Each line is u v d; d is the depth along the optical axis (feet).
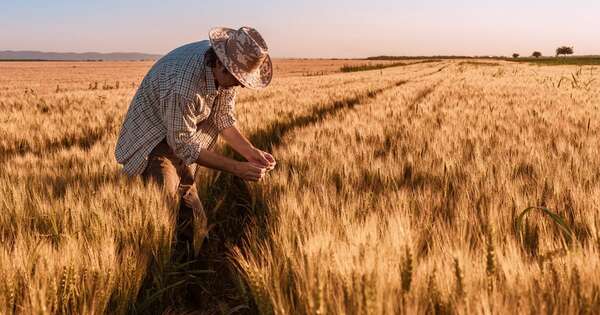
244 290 6.79
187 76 8.96
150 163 10.02
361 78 92.68
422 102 37.45
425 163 13.24
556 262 5.55
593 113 27.73
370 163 13.32
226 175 13.69
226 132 10.64
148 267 7.78
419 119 25.39
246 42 8.52
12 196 9.45
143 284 7.68
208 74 9.15
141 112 9.84
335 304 4.87
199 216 9.29
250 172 9.34
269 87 61.46
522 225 8.09
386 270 5.24
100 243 7.36
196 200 10.21
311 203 9.00
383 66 224.12
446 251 6.11
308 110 32.48
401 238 6.19
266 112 28.19
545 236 7.52
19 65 281.33
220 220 11.31
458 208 8.57
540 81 75.72
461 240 6.72
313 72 187.21
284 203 8.87
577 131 19.79
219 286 8.44
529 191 10.27
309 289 5.03
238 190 13.39
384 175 11.98
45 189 10.78
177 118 9.09
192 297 8.20
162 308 7.56
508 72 123.24
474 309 4.77
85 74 169.37
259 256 7.39
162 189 9.33
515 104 35.27
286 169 12.41
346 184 11.00
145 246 7.84
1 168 13.43
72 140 22.25
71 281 5.91
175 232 9.05
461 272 4.92
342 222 7.63
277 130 23.13
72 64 306.96
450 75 106.83
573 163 12.89
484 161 13.56
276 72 187.42
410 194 9.83
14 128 23.03
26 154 16.07
